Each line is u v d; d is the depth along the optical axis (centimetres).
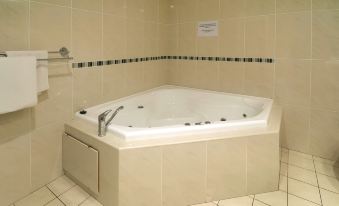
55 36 170
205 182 151
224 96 250
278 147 158
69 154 175
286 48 221
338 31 196
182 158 144
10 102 133
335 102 205
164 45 296
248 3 235
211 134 154
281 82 228
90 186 158
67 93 184
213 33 262
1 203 149
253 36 237
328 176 184
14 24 146
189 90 276
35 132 164
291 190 166
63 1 173
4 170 148
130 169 138
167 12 291
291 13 214
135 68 253
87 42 196
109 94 223
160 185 144
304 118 222
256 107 226
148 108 253
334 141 210
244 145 153
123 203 140
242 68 249
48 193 165
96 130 163
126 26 234
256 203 153
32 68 143
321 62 206
